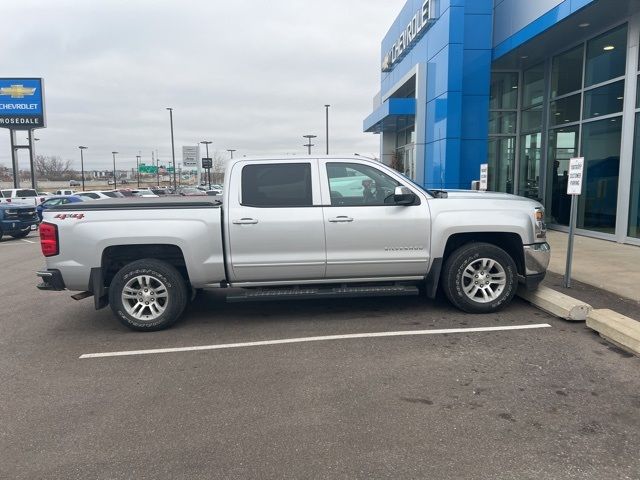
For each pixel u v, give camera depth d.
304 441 3.39
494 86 16.19
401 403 3.91
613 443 3.28
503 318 6.00
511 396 3.98
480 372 4.45
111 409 3.94
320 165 5.97
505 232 6.12
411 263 6.03
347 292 5.97
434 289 6.15
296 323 6.04
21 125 39.59
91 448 3.37
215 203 5.98
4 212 18.72
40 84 39.34
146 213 5.78
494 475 2.96
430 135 16.42
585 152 12.70
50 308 7.26
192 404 3.98
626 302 6.49
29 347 5.48
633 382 4.18
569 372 4.41
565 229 13.65
